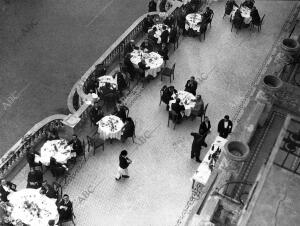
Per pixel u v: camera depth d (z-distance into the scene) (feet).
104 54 81.56
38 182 60.70
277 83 58.44
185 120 74.23
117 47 84.12
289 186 35.60
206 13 91.50
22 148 66.28
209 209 45.57
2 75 82.43
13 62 85.15
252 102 69.51
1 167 62.75
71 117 68.80
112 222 59.72
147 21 89.71
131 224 59.57
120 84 75.66
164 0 96.17
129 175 65.31
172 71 79.77
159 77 82.58
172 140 70.90
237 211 45.47
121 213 60.80
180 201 62.44
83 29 93.61
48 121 68.54
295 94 59.93
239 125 63.00
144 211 61.05
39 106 77.30
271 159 36.37
